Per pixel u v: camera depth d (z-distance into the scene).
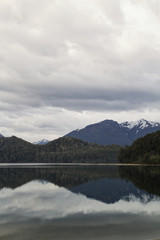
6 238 21.59
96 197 43.28
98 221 27.11
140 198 41.81
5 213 31.22
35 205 36.34
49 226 25.28
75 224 25.98
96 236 21.98
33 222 26.89
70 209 33.47
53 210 32.88
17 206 35.59
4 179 76.94
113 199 41.06
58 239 21.23
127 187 56.00
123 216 29.28
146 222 26.61
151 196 43.72
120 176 86.88
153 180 70.81
